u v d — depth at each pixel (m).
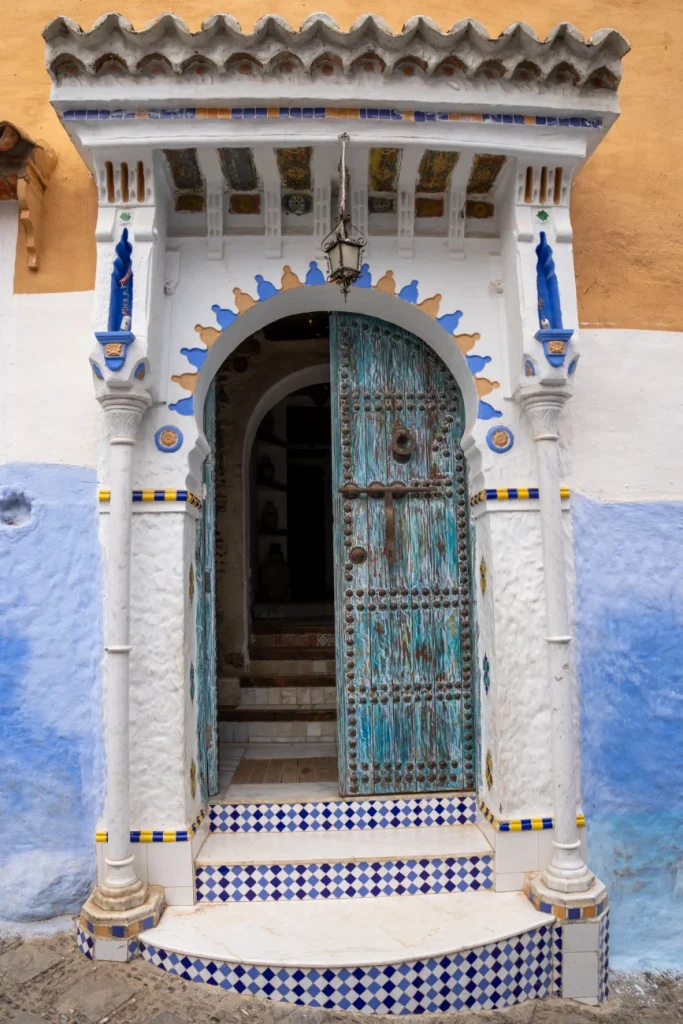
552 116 3.51
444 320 3.90
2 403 3.86
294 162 3.64
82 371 3.87
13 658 3.74
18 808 3.69
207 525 4.20
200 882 3.62
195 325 3.82
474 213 3.97
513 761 3.70
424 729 4.20
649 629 3.92
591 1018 3.27
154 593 3.64
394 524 4.25
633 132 4.29
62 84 3.35
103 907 3.38
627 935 3.79
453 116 3.44
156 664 3.62
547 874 3.57
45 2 4.24
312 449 10.17
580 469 3.96
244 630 5.74
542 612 3.78
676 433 4.05
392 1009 3.13
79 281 3.93
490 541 3.79
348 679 4.19
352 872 3.65
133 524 3.66
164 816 3.58
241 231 3.86
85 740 3.71
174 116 3.38
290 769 4.66
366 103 3.36
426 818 4.08
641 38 4.40
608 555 3.93
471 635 4.22
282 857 3.68
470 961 3.22
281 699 5.48
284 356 6.13
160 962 3.26
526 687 3.74
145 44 3.25
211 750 4.16
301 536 10.32
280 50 3.25
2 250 3.96
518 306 3.69
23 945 3.50
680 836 3.86
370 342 4.31
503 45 3.31
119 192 3.58
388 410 4.29
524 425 3.86
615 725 3.86
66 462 3.82
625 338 4.09
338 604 4.23
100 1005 3.07
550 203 3.73
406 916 3.45
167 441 3.72
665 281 4.17
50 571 3.77
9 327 3.90
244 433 6.00
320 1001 3.12
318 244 3.87
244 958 3.15
